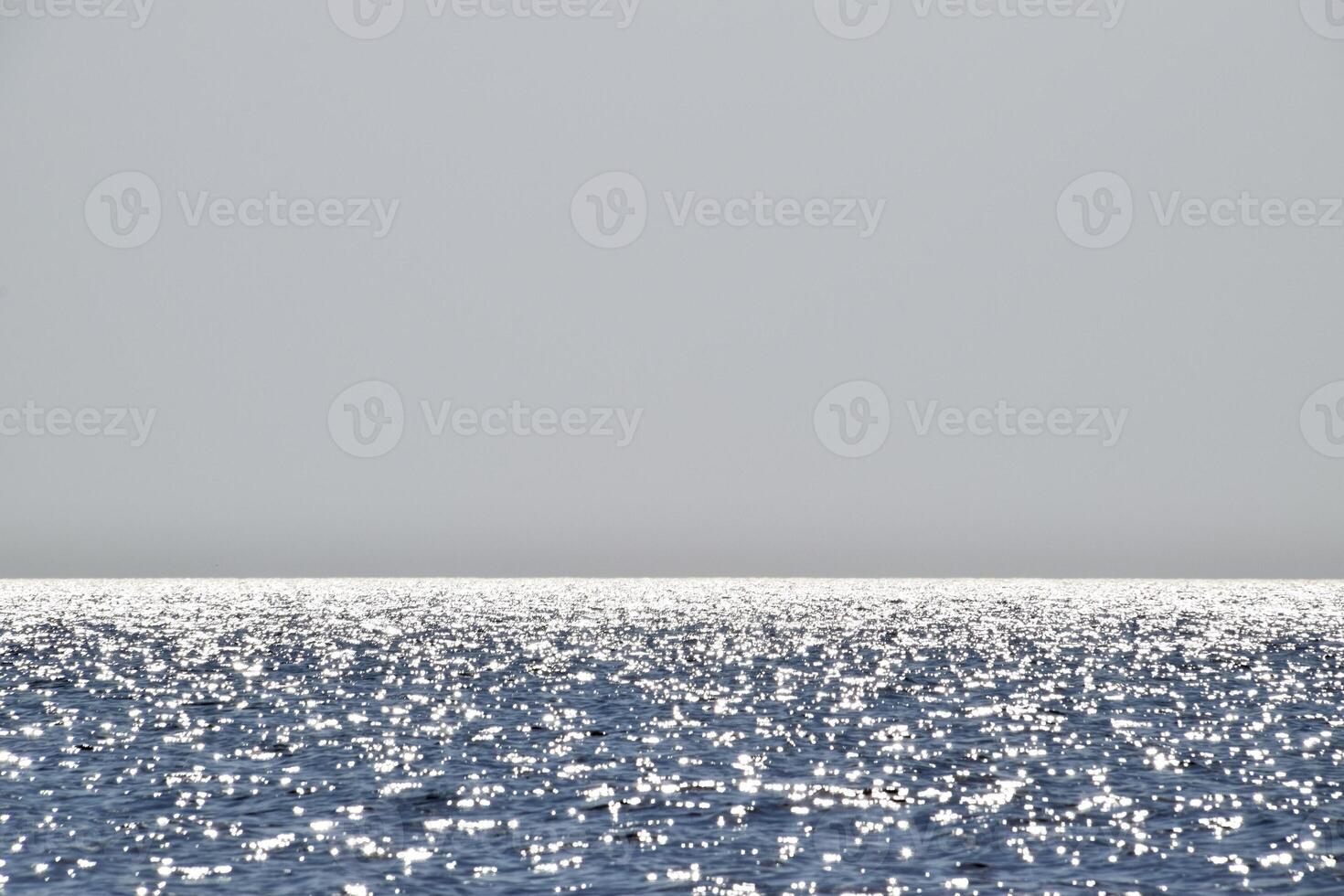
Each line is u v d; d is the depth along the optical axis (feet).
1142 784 506.07
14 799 468.75
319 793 488.02
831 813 450.71
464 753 584.40
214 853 391.45
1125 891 353.92
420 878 363.97
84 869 371.15
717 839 410.52
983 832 422.00
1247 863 383.04
